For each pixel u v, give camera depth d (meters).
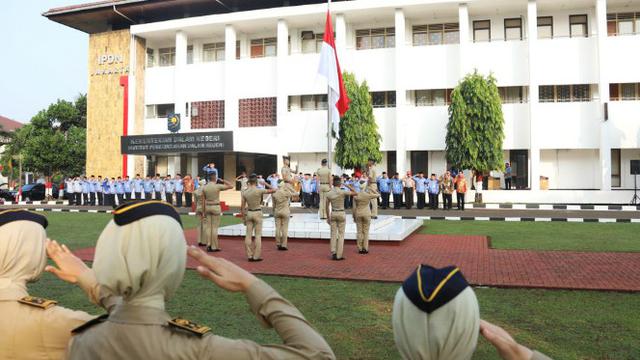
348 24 29.38
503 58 26.86
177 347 1.37
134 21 33.66
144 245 1.36
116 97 31.98
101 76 32.34
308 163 30.14
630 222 15.98
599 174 26.12
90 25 34.66
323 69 15.60
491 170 24.14
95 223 16.80
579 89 26.28
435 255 9.98
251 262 9.45
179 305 6.09
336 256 9.66
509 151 27.31
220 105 31.23
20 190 33.81
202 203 11.02
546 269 8.25
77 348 1.47
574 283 7.14
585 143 25.88
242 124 30.70
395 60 28.16
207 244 11.09
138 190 26.70
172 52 33.34
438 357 1.26
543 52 26.41
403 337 1.29
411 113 27.98
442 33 28.47
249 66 30.67
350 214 18.39
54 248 1.91
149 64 33.41
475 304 1.31
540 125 26.39
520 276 7.70
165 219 1.42
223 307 6.00
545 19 27.16
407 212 20.73
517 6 26.67
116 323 1.41
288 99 30.19
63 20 33.41
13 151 42.62
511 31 27.58
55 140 38.06
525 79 26.56
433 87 27.77
